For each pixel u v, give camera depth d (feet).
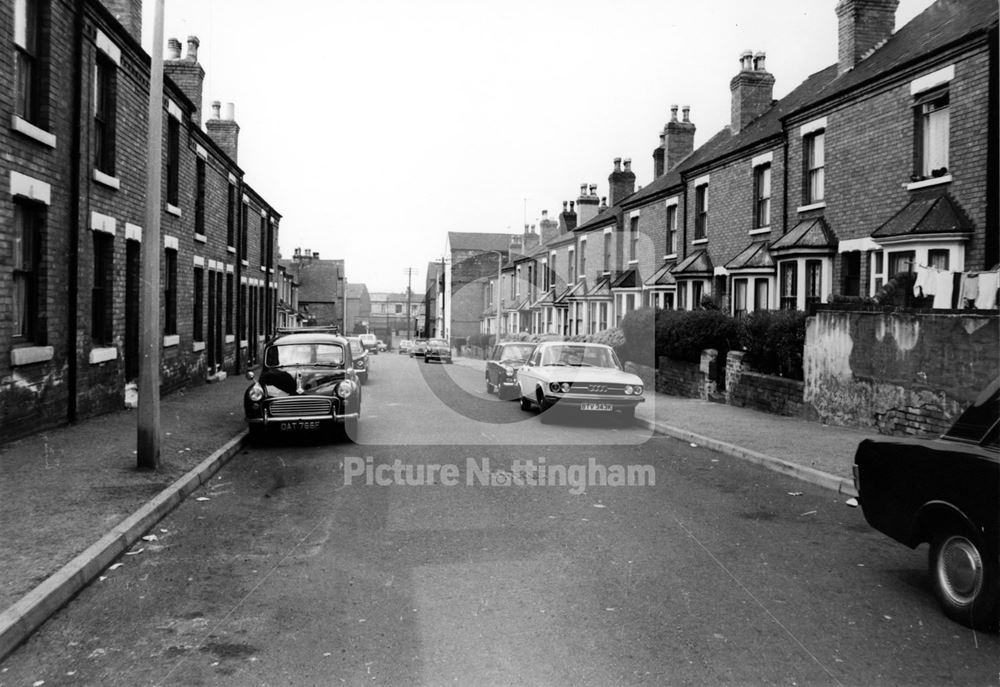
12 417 33.68
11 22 32.68
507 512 25.50
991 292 36.88
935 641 14.94
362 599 17.13
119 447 33.71
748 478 31.83
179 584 18.15
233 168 84.38
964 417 17.03
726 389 58.13
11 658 14.10
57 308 38.09
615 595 17.47
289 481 30.66
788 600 17.22
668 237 92.48
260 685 13.01
